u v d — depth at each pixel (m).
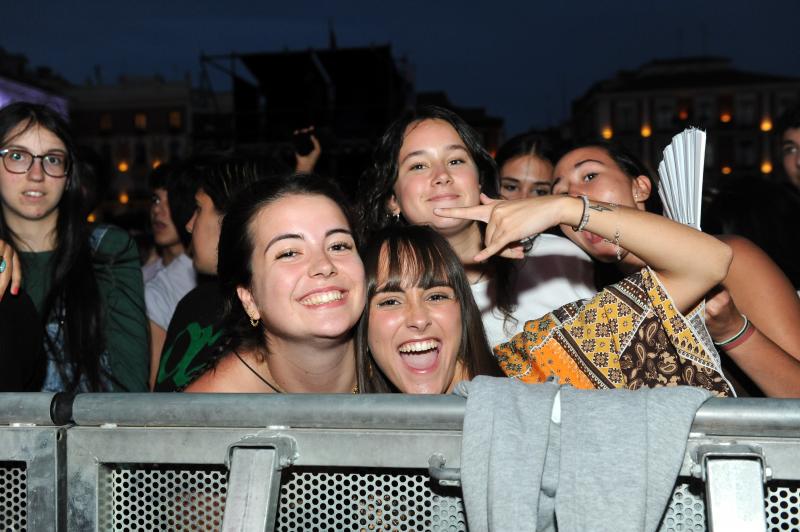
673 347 1.58
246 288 1.72
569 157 2.55
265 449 1.08
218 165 2.72
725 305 1.60
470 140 2.52
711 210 2.65
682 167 1.61
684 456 1.04
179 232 3.16
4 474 1.23
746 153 45.06
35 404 1.14
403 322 1.82
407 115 2.56
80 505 1.16
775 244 2.47
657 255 1.52
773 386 1.64
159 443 1.14
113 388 2.36
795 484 1.05
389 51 12.20
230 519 1.05
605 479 1.02
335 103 12.59
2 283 1.89
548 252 2.67
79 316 2.29
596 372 1.61
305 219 1.63
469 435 1.06
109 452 1.15
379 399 1.09
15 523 1.23
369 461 1.09
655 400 1.06
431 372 1.87
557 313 1.70
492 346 2.45
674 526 1.08
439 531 1.13
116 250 2.48
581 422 1.06
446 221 2.42
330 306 1.62
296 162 4.19
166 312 3.21
